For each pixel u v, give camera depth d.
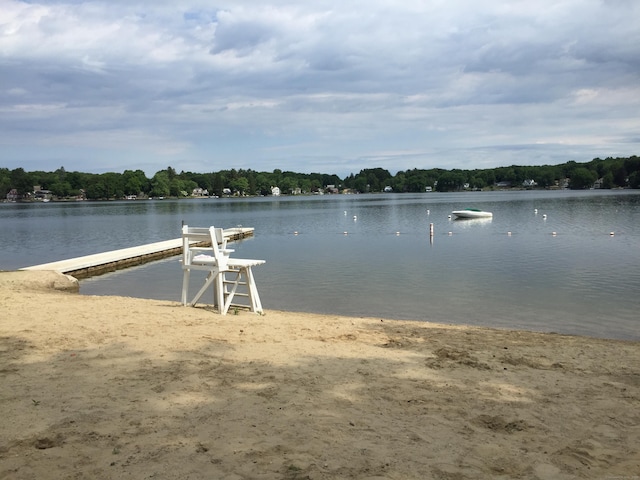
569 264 23.34
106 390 6.02
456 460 4.53
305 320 11.38
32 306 11.43
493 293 17.05
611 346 9.80
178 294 17.83
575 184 187.00
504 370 7.74
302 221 60.03
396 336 10.15
